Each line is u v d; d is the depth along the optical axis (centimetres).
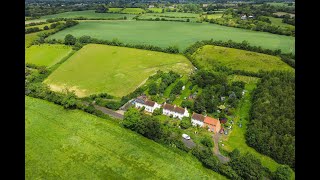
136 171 8819
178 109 12375
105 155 9550
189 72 17925
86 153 9644
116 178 8512
